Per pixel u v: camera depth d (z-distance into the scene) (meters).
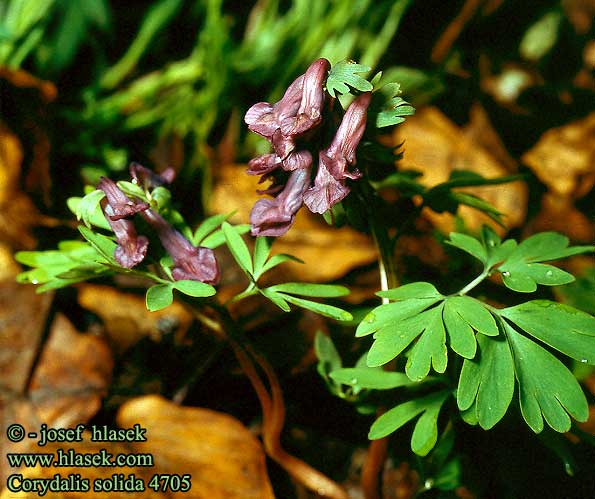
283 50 0.37
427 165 0.37
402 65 0.42
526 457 0.20
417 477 0.23
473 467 0.20
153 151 0.35
